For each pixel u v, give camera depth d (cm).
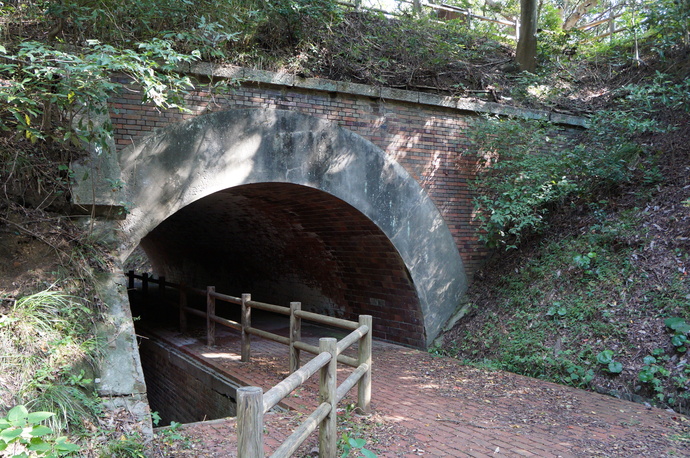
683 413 510
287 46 781
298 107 745
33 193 512
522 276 809
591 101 995
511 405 529
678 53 985
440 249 859
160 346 891
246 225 1141
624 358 591
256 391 247
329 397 361
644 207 759
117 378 405
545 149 909
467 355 766
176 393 812
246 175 700
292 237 1051
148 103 637
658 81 918
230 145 689
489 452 399
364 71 808
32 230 482
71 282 462
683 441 429
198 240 1459
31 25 600
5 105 441
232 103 700
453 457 388
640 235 717
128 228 622
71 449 265
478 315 825
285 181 727
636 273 673
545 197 815
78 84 420
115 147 600
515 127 822
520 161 830
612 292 677
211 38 655
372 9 976
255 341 882
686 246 657
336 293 1077
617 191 822
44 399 354
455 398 554
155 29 655
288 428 447
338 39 848
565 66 1105
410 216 830
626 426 467
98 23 587
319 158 754
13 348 383
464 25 1280
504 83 981
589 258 736
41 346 394
